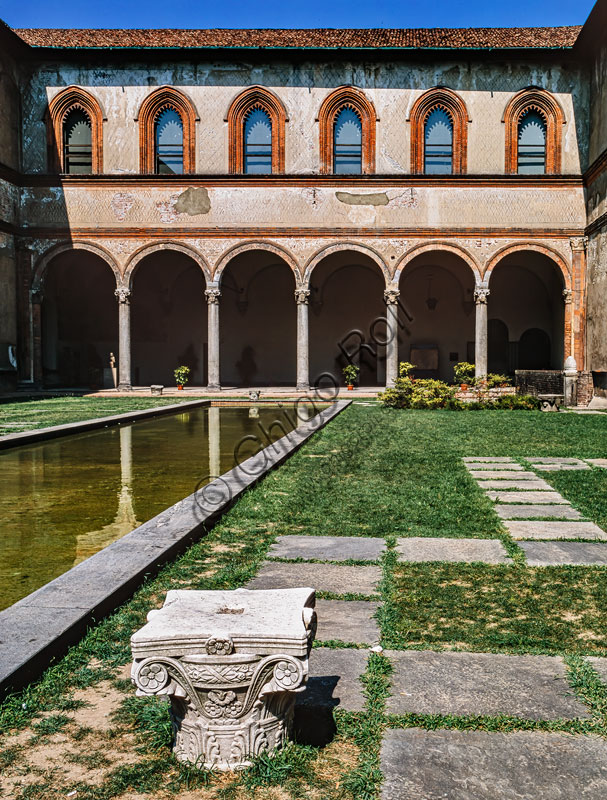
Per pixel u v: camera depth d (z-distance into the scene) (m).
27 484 8.55
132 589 4.29
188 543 5.33
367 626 3.86
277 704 2.71
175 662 2.64
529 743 2.74
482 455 10.39
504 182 25.62
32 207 26.16
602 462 9.74
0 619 3.61
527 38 26.55
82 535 6.09
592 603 4.22
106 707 3.04
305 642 2.64
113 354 31.89
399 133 26.02
